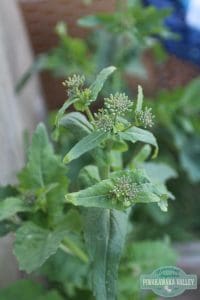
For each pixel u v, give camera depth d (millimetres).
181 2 1655
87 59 1268
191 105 1336
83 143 542
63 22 1409
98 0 1386
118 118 548
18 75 1300
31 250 631
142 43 1137
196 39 1633
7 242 904
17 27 1361
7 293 853
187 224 1364
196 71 1663
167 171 820
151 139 560
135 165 714
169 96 1336
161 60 1443
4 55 1173
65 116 585
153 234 1309
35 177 696
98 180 600
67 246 729
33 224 662
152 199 542
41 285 894
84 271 910
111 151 609
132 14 1110
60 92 1532
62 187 685
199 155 1312
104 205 540
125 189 538
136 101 580
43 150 699
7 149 1010
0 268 855
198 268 1278
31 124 1331
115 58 1192
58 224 650
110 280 559
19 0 1393
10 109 1132
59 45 1369
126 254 876
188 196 1387
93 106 878
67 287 959
